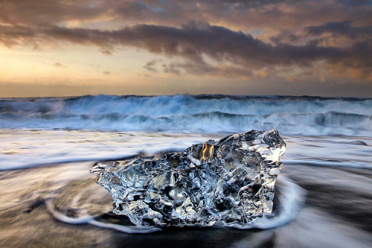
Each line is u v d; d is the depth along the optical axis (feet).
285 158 7.34
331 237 2.93
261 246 2.77
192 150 3.25
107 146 9.01
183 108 20.20
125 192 3.05
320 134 13.79
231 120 16.65
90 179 5.02
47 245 2.77
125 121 16.53
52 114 18.02
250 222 3.13
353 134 13.61
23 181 4.98
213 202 3.03
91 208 3.61
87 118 17.15
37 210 3.60
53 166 6.20
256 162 3.06
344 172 5.76
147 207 3.05
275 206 3.66
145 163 3.07
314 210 3.64
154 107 20.18
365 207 3.78
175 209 3.01
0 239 2.88
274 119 16.51
